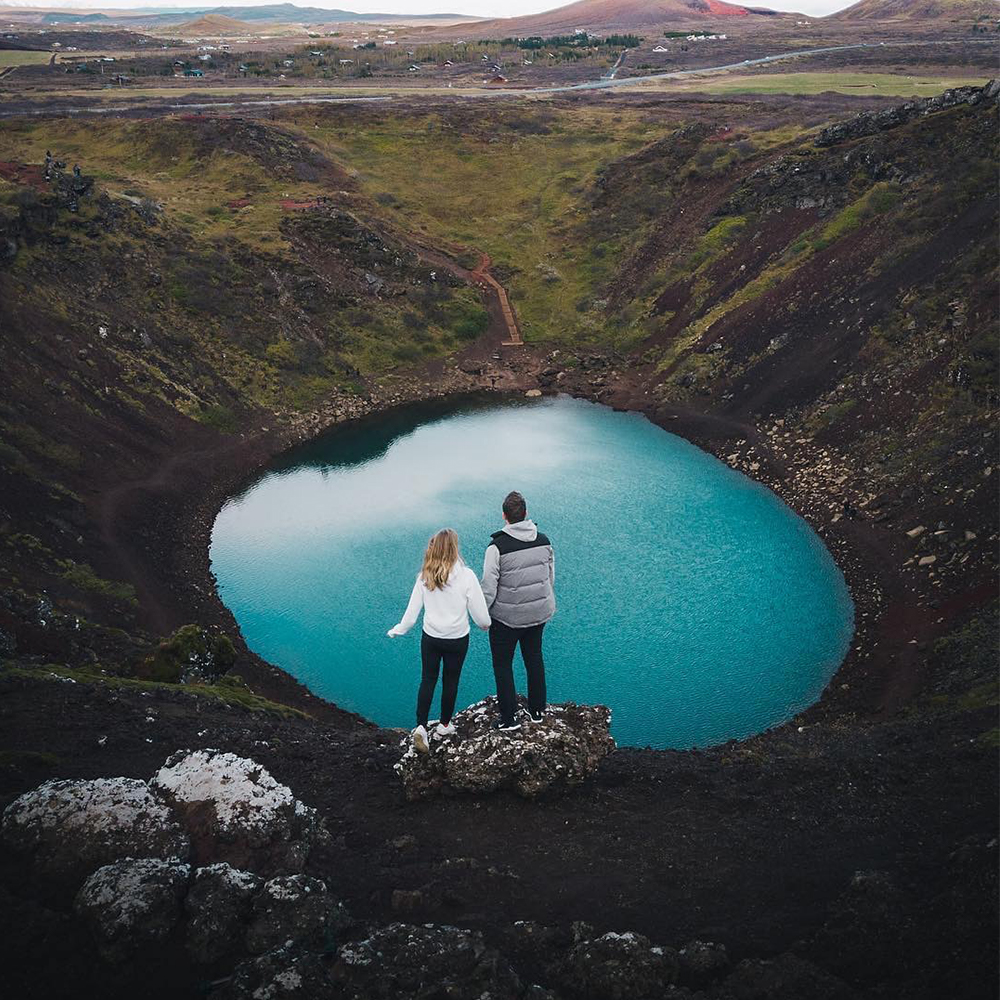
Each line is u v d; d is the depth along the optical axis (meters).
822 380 43.53
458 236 70.62
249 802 7.64
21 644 18.59
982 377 35.25
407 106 93.81
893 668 23.83
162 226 55.81
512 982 5.96
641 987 6.21
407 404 52.69
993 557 26.62
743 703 23.17
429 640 8.20
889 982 6.30
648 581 30.11
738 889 8.09
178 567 32.12
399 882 7.59
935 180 49.41
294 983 5.65
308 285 57.41
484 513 36.50
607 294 63.47
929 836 9.52
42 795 7.48
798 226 56.47
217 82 134.25
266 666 25.23
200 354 48.91
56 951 6.04
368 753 11.11
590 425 48.47
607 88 125.00
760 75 136.12
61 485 34.06
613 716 22.61
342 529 35.44
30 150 77.19
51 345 41.72
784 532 34.12
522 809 9.17
